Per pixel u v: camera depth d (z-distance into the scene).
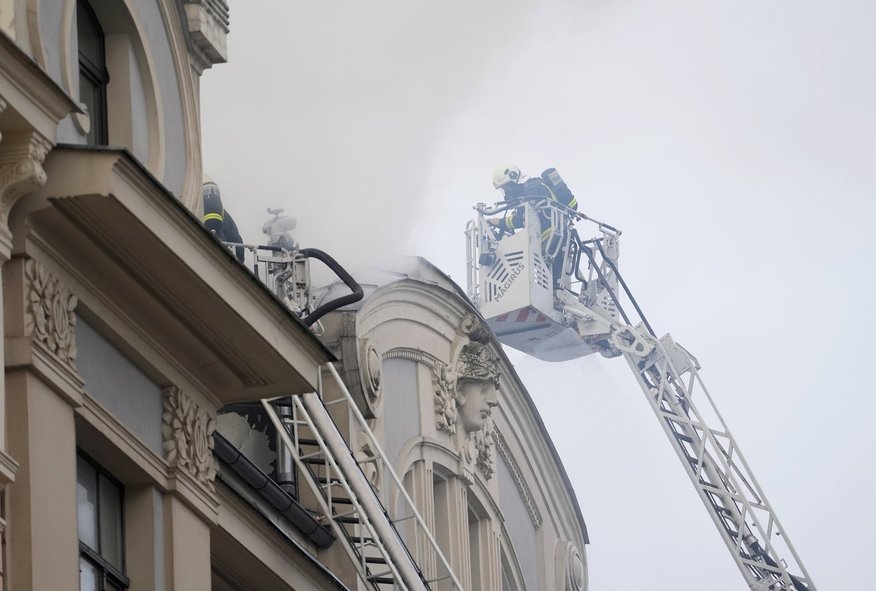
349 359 27.47
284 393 19.42
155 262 17.12
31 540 15.20
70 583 15.59
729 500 58.81
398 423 29.73
